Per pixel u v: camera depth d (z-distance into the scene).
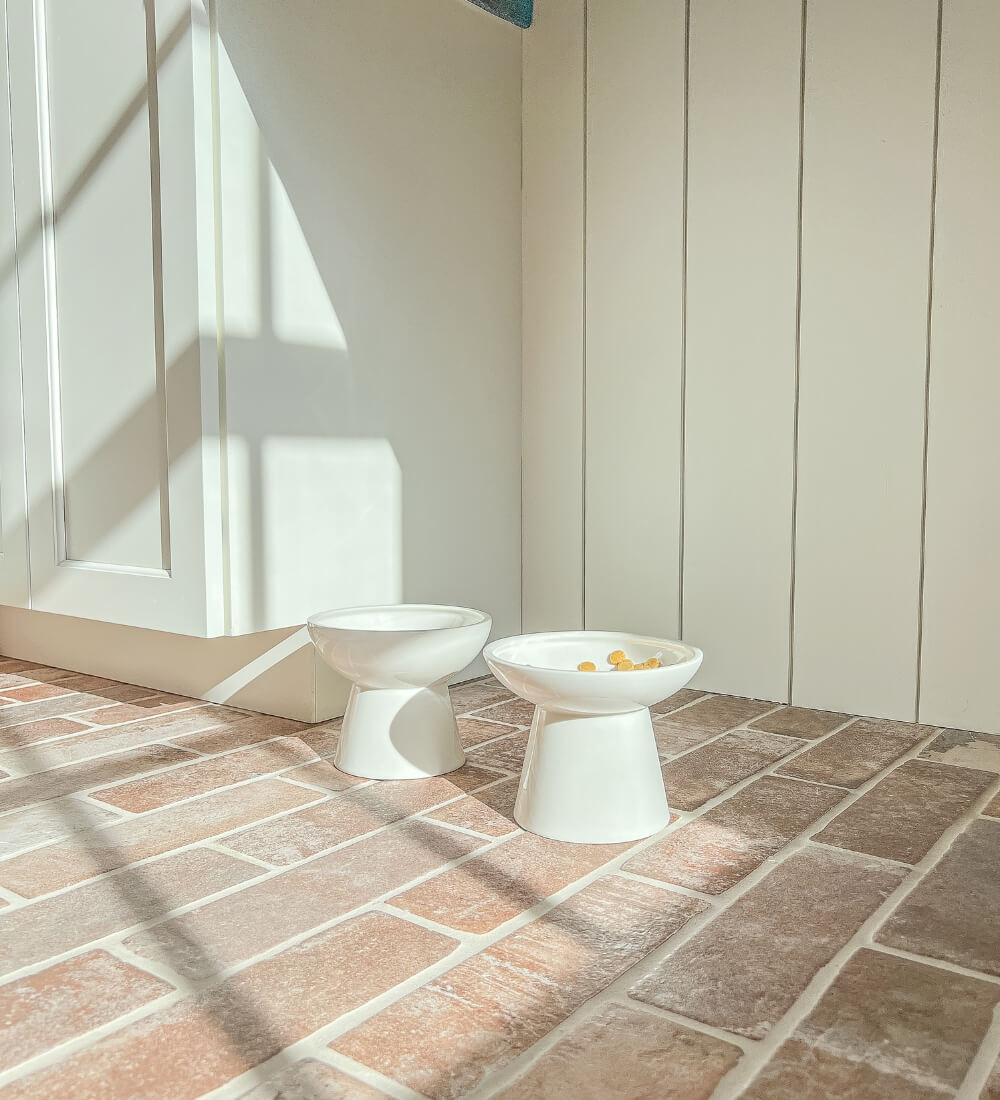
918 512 1.64
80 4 1.53
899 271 1.63
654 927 0.97
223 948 0.93
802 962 0.90
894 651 1.69
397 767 1.41
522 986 0.86
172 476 1.49
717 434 1.84
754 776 1.42
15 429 1.73
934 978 0.87
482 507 1.99
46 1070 0.74
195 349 1.43
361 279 1.67
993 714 1.61
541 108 2.00
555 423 2.04
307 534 1.60
